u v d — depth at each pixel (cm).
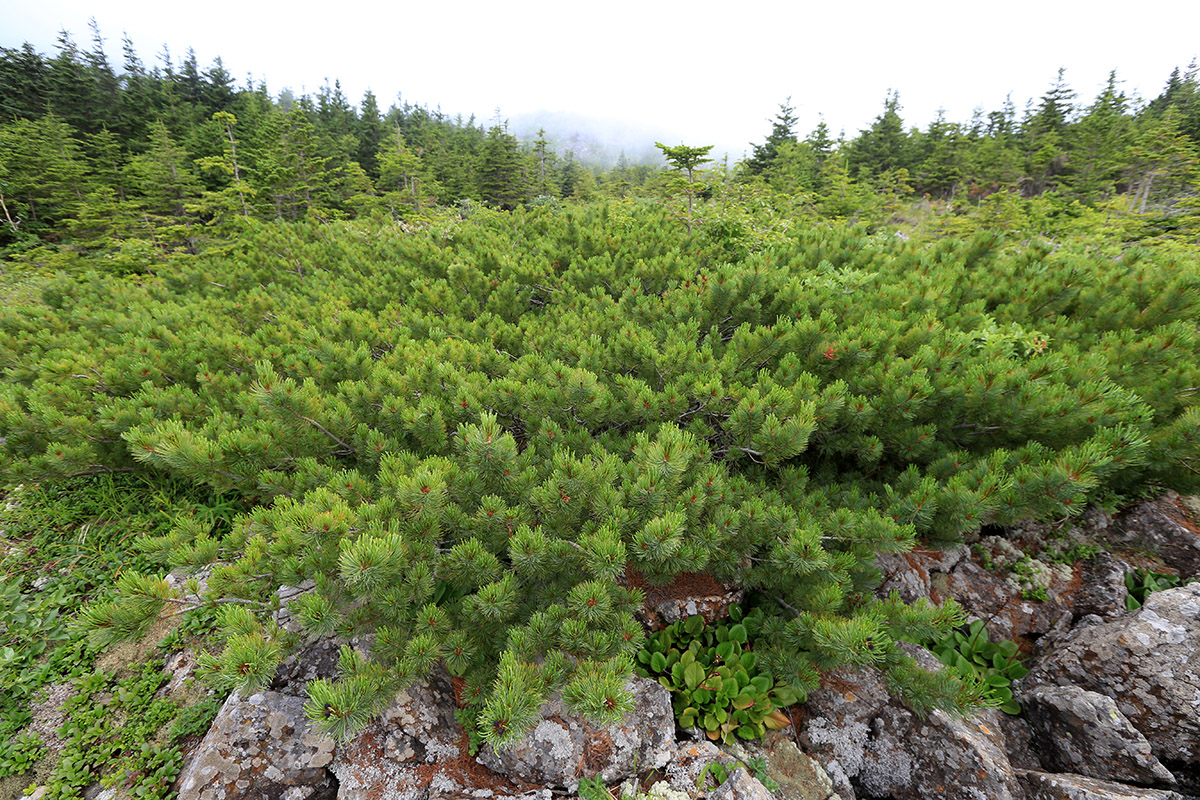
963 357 515
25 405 557
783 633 404
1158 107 5503
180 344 645
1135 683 387
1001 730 416
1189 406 490
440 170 4575
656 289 812
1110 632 416
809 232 1043
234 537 366
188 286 1034
